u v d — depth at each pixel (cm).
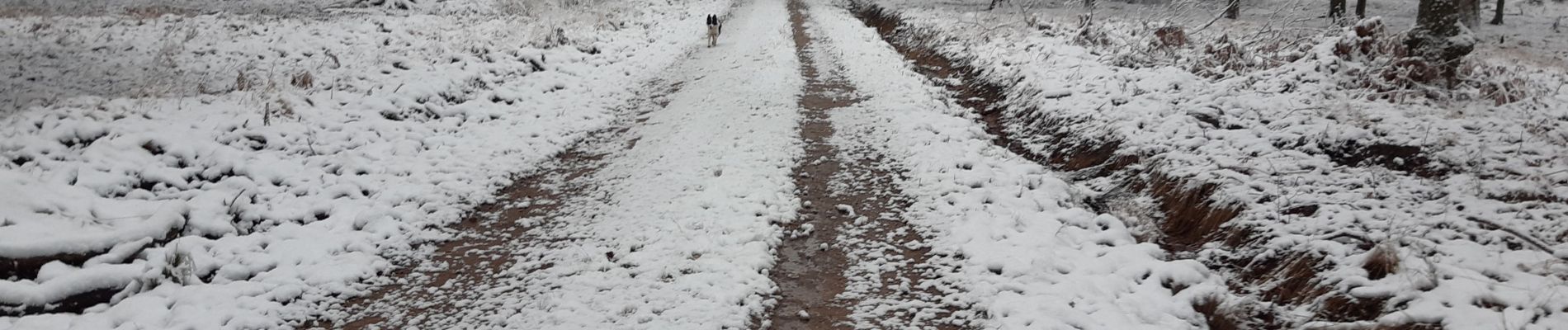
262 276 604
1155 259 602
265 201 738
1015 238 646
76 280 536
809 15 2783
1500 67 986
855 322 537
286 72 1200
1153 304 532
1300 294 507
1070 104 1016
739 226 685
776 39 1994
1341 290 481
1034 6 2503
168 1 2156
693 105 1213
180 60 1237
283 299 573
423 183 834
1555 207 551
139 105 893
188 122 861
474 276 623
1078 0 2348
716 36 1942
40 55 1231
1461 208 575
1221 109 884
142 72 1146
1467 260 488
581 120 1150
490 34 1673
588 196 812
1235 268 570
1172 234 666
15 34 1388
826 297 575
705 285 572
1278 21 1642
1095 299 540
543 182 877
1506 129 714
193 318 532
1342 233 548
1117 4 2588
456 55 1370
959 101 1249
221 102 959
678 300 550
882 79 1368
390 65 1265
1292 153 726
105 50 1305
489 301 576
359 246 670
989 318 526
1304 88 902
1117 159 827
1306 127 779
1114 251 616
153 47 1341
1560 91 923
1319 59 977
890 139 979
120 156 743
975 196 751
